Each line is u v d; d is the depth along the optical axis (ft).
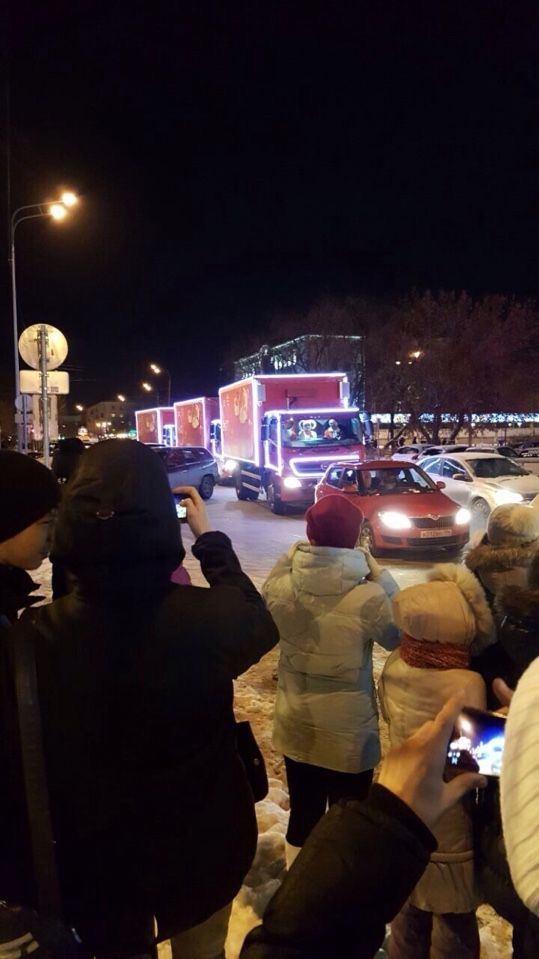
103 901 4.86
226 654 5.07
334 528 9.93
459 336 139.44
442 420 154.10
